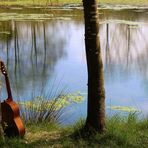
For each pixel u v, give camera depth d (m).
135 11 50.97
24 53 25.34
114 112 12.69
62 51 26.52
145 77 18.52
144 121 7.88
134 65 21.89
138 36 33.72
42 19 42.69
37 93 14.83
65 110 12.30
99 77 6.42
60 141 6.55
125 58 24.53
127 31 35.78
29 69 20.33
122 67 21.27
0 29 36.16
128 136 6.61
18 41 30.30
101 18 44.06
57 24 39.69
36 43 29.77
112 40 32.47
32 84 16.66
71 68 20.80
